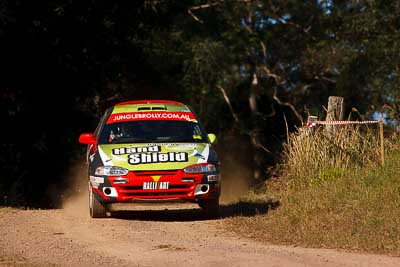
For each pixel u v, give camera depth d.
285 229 33.97
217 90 131.75
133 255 28.58
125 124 40.94
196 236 33.22
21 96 65.62
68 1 63.34
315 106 127.12
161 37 111.62
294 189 44.47
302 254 28.27
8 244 31.23
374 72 98.44
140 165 37.31
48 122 69.69
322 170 44.06
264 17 126.69
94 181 38.00
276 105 133.12
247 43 122.94
